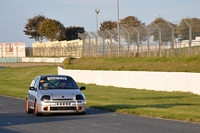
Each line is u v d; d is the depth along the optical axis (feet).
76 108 114.42
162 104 151.94
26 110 129.18
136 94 196.34
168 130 85.30
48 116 115.03
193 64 230.68
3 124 99.19
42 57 619.26
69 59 373.81
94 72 261.85
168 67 236.02
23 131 87.04
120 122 99.86
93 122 100.07
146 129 87.20
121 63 290.76
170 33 260.21
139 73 220.43
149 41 280.10
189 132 82.02
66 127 91.66
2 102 172.45
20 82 320.29
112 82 244.22
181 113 115.65
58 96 113.50
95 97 189.06
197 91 182.91
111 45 325.83
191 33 244.63
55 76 125.39
